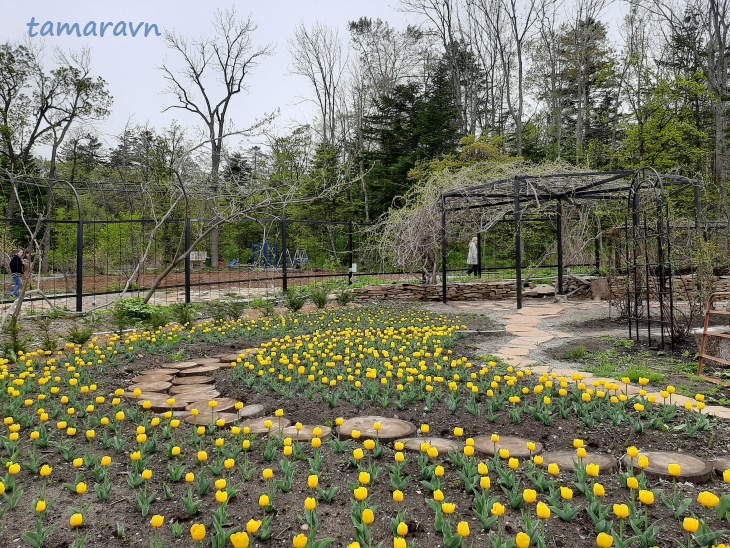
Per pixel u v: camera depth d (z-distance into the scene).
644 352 6.29
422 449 2.77
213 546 2.09
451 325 8.28
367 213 26.72
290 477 2.64
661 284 6.71
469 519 2.32
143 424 3.64
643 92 20.08
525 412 3.83
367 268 16.86
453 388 3.98
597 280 12.30
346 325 8.19
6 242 13.23
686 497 2.47
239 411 3.98
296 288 13.30
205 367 5.46
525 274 16.03
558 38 29.67
